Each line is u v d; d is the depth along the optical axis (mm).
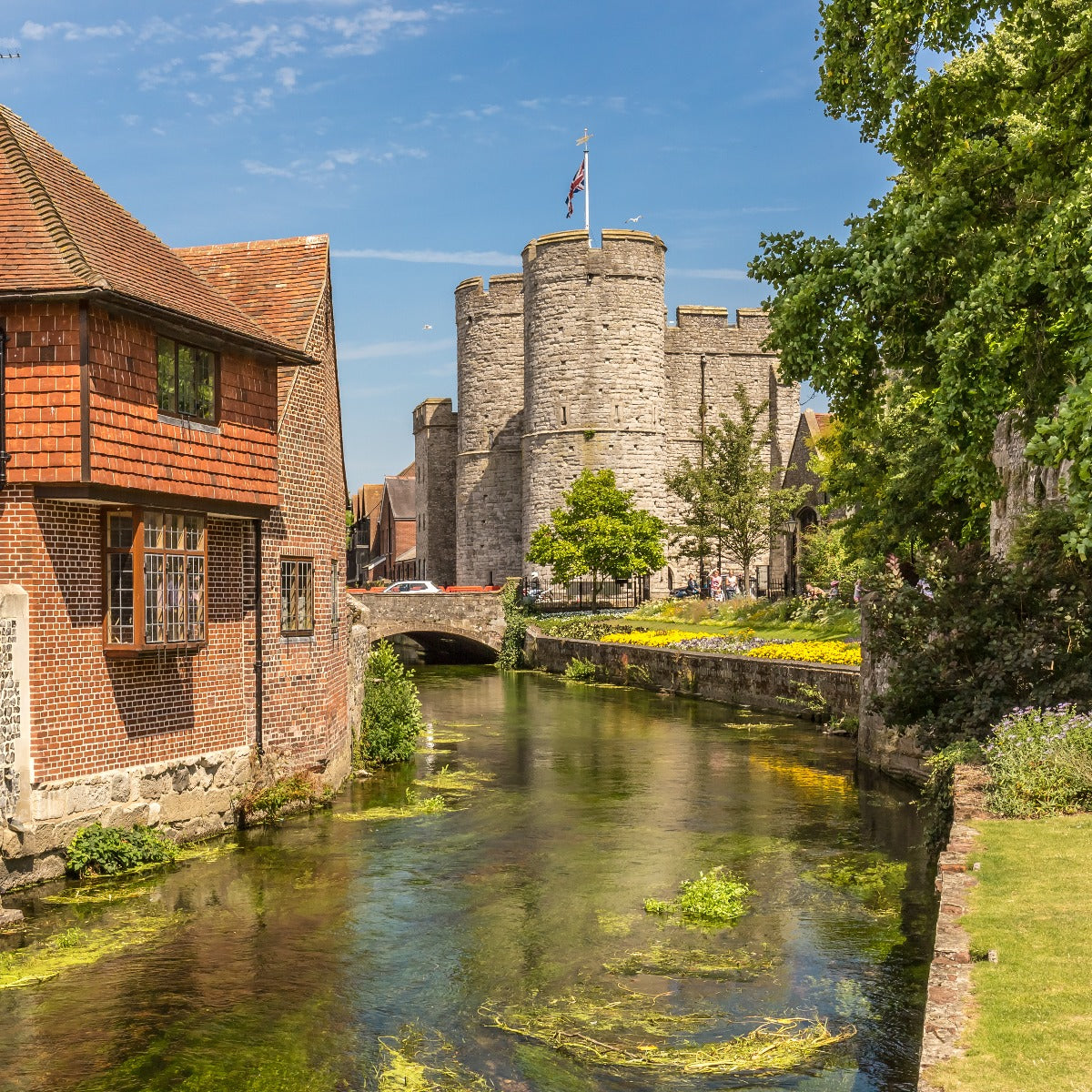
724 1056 8539
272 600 16750
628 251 55906
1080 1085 5121
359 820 16984
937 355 13227
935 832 13789
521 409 63844
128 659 13820
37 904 12258
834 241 13938
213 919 12023
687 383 65938
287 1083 8203
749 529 50906
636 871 14156
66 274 12203
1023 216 12719
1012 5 13391
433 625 49562
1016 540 16641
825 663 29859
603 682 40906
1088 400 9555
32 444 12211
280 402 17250
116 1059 8602
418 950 11102
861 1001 9641
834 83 14227
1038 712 12898
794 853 15070
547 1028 9148
